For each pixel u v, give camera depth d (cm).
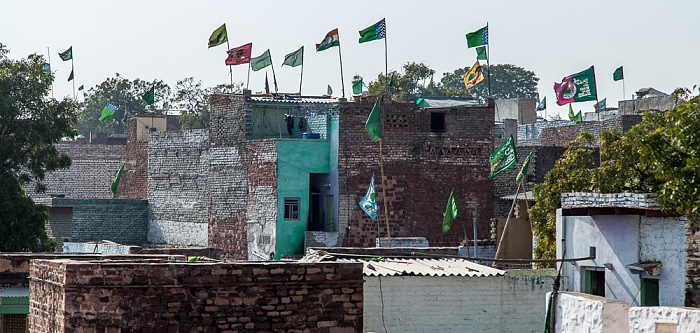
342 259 3638
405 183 6169
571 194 3381
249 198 6444
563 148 6175
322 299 2647
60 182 8988
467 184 6241
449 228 5578
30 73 6562
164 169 7288
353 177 6147
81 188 9025
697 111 2727
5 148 6269
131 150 8144
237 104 6562
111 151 9138
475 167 6259
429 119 6219
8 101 6284
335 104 6488
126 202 7462
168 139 7244
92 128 13088
